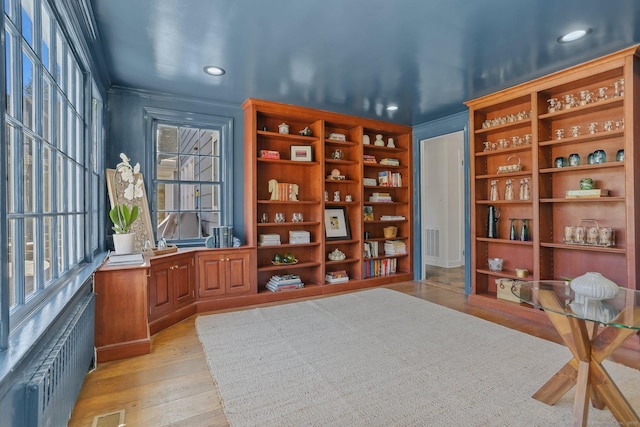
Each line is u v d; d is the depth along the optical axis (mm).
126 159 3184
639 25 2398
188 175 3951
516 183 3730
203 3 2105
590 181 3012
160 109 3689
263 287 4242
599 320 1591
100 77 3062
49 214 1773
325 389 2035
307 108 4242
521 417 1748
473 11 2227
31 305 1488
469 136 4148
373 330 3006
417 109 4328
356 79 3355
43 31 1792
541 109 3307
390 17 2287
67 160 2166
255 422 1728
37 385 1117
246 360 2422
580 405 1655
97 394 1998
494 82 3445
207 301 3619
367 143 4895
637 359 2414
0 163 1110
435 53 2822
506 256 3867
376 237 5215
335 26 2400
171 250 3363
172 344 2742
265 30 2434
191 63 2959
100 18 2254
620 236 2941
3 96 1119
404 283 4949
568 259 3289
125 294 2508
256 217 3965
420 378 2154
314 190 4480
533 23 2369
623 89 2703
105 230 3330
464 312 3555
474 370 2256
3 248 1118
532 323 3207
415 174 5164
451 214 6367
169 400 1940
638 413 1751
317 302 3922
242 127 4148
